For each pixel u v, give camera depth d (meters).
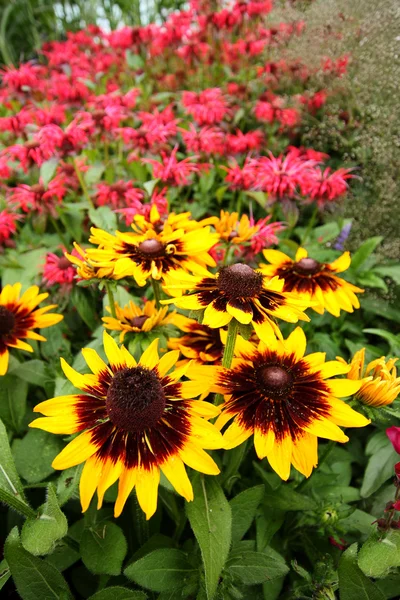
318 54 0.67
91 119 0.60
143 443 0.23
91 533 0.28
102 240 0.33
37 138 0.53
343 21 0.65
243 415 0.26
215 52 0.89
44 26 1.39
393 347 0.43
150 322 0.34
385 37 0.57
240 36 0.90
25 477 0.34
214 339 0.35
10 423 0.38
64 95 0.80
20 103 0.83
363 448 0.43
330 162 0.68
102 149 0.78
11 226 0.54
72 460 0.23
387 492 0.38
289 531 0.36
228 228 0.43
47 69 0.97
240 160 0.67
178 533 0.33
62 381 0.35
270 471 0.37
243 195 0.59
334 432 0.25
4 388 0.39
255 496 0.29
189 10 0.93
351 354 0.45
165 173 0.52
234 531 0.29
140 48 0.92
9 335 0.38
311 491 0.37
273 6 0.81
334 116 0.64
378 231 0.56
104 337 0.27
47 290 0.50
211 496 0.26
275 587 0.31
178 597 0.28
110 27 1.25
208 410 0.25
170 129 0.62
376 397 0.27
